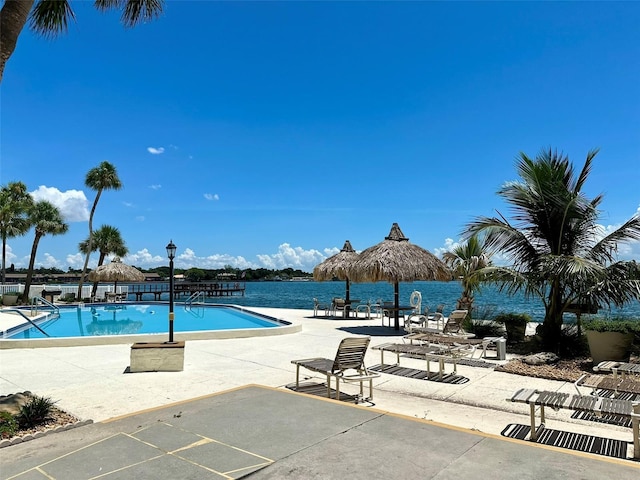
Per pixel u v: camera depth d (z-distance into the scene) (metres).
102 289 34.72
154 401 6.08
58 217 31.02
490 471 3.57
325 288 92.00
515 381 7.43
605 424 5.19
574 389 6.88
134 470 3.61
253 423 4.75
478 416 5.52
